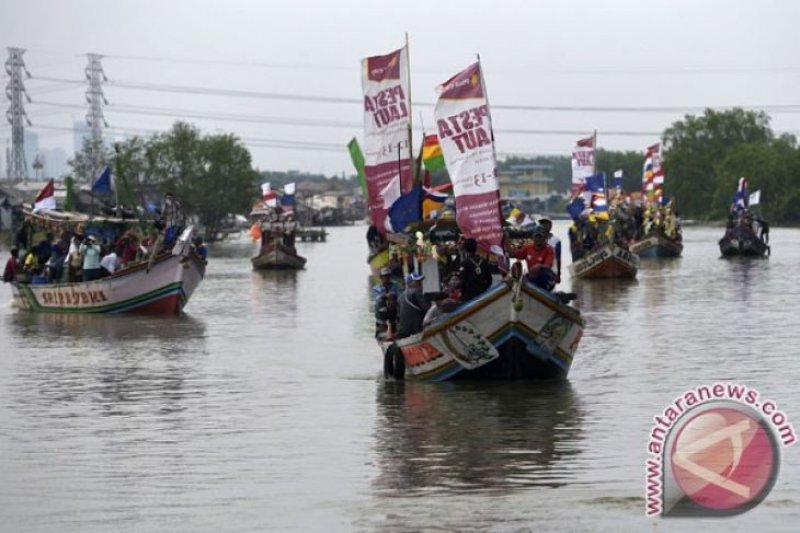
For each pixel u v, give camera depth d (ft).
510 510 76.28
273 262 357.61
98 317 206.49
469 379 124.88
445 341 122.21
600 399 115.44
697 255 404.16
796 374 129.18
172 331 183.11
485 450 94.22
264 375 135.54
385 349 131.54
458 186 125.08
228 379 132.77
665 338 163.22
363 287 281.33
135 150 631.56
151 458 93.15
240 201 638.12
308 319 200.85
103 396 122.31
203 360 149.18
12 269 228.63
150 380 132.77
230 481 85.61
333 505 78.64
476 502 78.38
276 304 232.53
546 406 112.06
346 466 89.71
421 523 73.92
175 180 629.51
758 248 387.34
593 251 284.00
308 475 87.04
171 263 206.28
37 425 106.93
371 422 106.22
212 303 235.20
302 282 301.63
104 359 151.12
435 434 100.73
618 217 373.81
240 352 156.66
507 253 128.88
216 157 631.56
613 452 92.63
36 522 75.92
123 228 222.28
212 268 374.84
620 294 240.73
